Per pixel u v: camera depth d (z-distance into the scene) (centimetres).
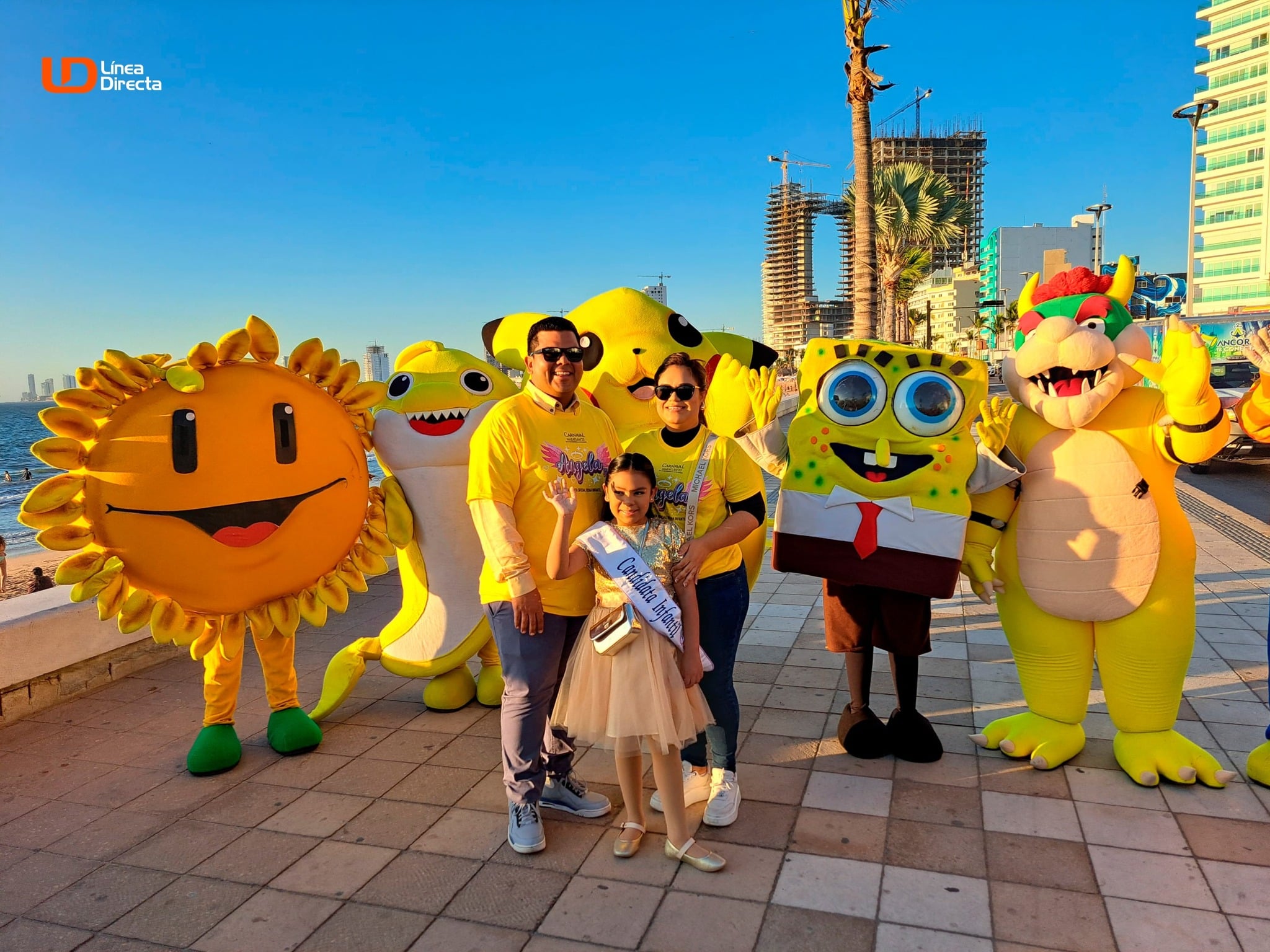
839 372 384
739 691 497
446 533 452
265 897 306
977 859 316
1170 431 347
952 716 453
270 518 375
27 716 489
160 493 351
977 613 648
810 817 350
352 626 674
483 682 489
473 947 275
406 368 466
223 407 363
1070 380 360
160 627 361
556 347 332
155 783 401
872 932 276
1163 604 362
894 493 372
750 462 346
